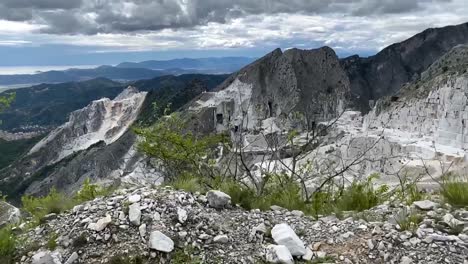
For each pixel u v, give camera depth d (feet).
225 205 22.76
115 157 302.25
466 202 22.29
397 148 219.41
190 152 35.81
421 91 335.47
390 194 28.71
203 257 17.71
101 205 21.79
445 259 16.39
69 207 25.34
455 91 296.51
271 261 17.31
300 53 510.58
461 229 18.49
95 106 601.62
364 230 19.30
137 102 604.49
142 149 37.55
